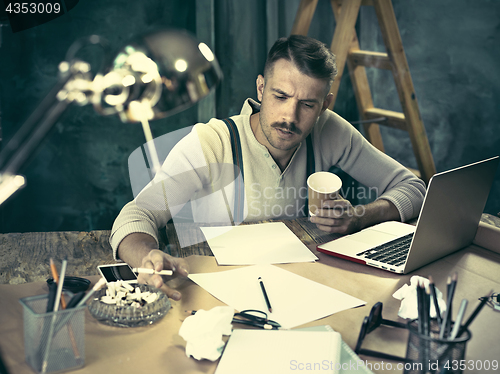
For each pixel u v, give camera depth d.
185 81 0.64
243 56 2.76
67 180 2.83
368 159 1.74
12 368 0.67
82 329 0.69
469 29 2.95
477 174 1.11
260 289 0.96
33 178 2.77
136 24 2.69
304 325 0.83
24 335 0.69
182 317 0.85
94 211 2.93
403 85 2.70
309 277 1.03
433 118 3.20
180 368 0.70
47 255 1.11
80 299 0.71
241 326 0.82
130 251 1.07
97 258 1.12
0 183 0.52
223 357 0.71
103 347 0.74
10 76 2.58
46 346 0.66
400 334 0.81
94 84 0.59
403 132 3.29
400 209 1.45
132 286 0.90
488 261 1.15
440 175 0.98
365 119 3.05
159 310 0.84
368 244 1.21
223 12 2.66
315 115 1.42
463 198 1.09
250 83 2.82
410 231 1.32
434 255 1.11
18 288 0.92
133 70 0.61
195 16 2.74
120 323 0.81
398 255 1.13
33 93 2.63
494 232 1.21
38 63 2.60
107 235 1.28
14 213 2.78
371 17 3.08
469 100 3.05
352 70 2.96
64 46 2.62
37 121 0.55
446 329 0.64
